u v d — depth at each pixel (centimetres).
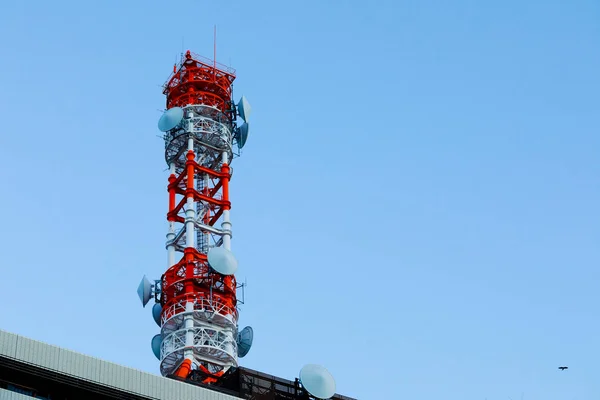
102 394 9488
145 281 15412
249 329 15188
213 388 10981
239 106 17012
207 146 16600
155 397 9700
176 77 17425
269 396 11162
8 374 9181
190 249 15375
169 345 14638
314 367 11269
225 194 16150
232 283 15212
